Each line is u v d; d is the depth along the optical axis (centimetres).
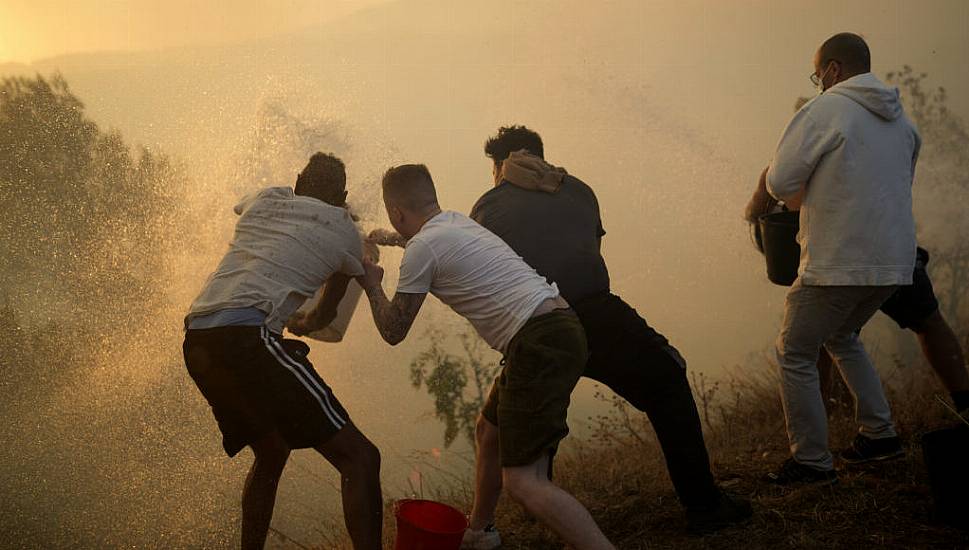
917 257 399
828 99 342
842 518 333
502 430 284
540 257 330
